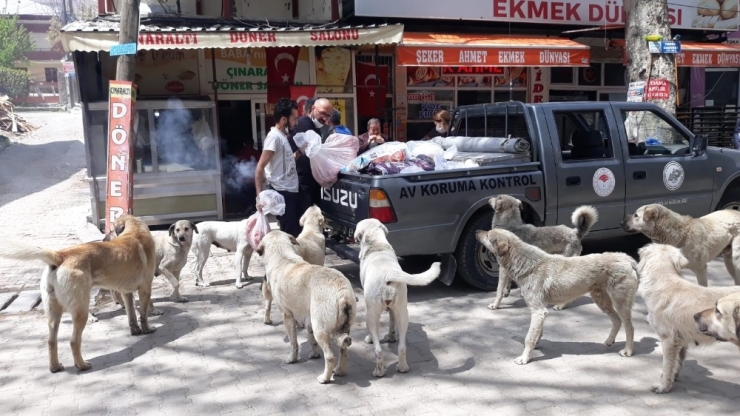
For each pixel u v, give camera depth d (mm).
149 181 9727
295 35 9094
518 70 13367
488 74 13078
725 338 3494
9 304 6320
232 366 4688
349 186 6105
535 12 12477
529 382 4277
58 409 4039
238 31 8914
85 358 4902
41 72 43562
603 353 4758
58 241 8969
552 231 5605
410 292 6402
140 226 5484
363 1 11156
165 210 9914
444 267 6168
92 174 9648
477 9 11992
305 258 5418
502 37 11883
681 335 3912
